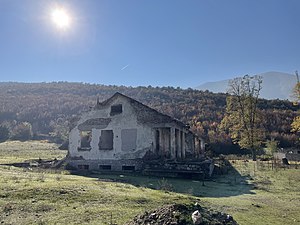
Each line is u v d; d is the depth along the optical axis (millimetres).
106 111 27922
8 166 24344
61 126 97562
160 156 25938
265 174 24922
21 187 12328
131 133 26672
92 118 28297
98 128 27875
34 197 11070
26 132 92688
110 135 29344
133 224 7250
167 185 16172
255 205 12445
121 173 23859
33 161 29609
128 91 127938
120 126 27125
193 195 14133
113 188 13750
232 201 13078
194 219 6801
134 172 24609
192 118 77562
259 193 16266
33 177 16078
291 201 14133
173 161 23750
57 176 17938
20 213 9328
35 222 8492
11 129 101125
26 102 138500
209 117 78562
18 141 83188
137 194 12469
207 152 49469
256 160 40500
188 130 33406
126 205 10484
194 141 40312
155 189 14992
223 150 60500
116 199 11219
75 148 28344
